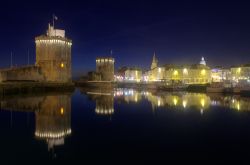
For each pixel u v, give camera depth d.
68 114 29.64
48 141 17.12
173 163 13.16
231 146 16.16
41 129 20.84
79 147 15.80
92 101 45.75
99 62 136.12
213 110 33.75
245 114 29.86
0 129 20.86
